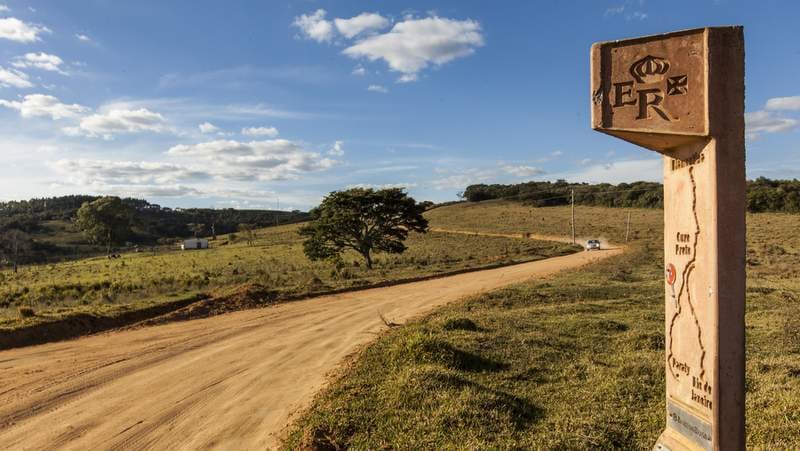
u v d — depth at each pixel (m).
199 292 22.59
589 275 27.62
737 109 3.57
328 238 43.97
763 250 40.84
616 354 10.02
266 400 8.84
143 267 51.81
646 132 3.88
